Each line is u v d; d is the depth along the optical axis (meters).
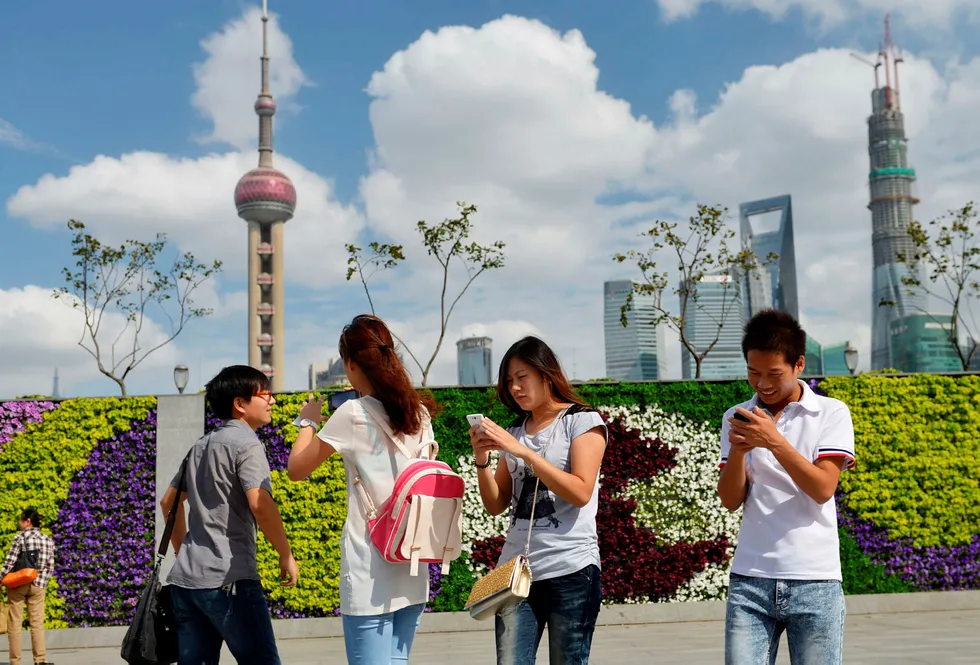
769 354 3.25
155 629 4.05
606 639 9.48
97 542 10.88
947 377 11.11
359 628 3.42
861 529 10.85
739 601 3.21
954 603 10.68
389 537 3.39
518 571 3.39
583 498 3.46
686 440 11.01
